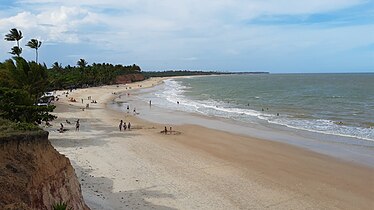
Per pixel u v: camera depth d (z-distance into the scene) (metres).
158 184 24.14
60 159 16.30
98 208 18.69
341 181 25.66
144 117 57.94
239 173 27.25
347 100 77.56
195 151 34.25
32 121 34.44
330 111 60.44
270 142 38.12
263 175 26.86
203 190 23.30
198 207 20.52
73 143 36.59
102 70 161.00
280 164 29.86
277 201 21.86
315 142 37.72
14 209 11.60
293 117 54.94
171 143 37.84
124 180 24.64
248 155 32.81
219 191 23.25
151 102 82.69
